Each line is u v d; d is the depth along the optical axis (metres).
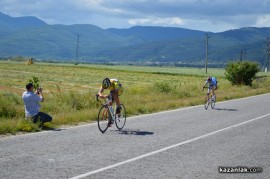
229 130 12.27
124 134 10.85
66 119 12.88
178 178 6.46
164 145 9.31
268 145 9.77
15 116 13.23
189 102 21.98
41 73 70.44
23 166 6.86
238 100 26.38
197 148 9.10
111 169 6.89
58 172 6.55
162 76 80.12
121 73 87.75
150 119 14.64
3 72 67.38
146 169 6.98
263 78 53.12
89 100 17.80
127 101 19.58
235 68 42.72
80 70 94.94
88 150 8.42
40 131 10.93
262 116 16.56
